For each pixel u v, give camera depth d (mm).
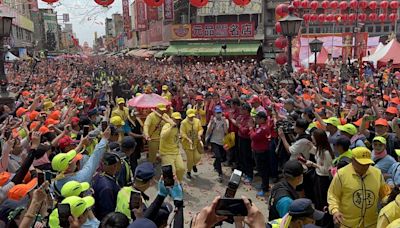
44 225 4156
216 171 11125
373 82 18047
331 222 4402
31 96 14453
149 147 10719
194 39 46562
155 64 43250
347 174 5055
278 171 9773
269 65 24328
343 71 22688
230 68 30078
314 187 6352
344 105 11906
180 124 10812
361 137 7535
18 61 41969
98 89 18656
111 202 4949
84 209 3809
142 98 11422
